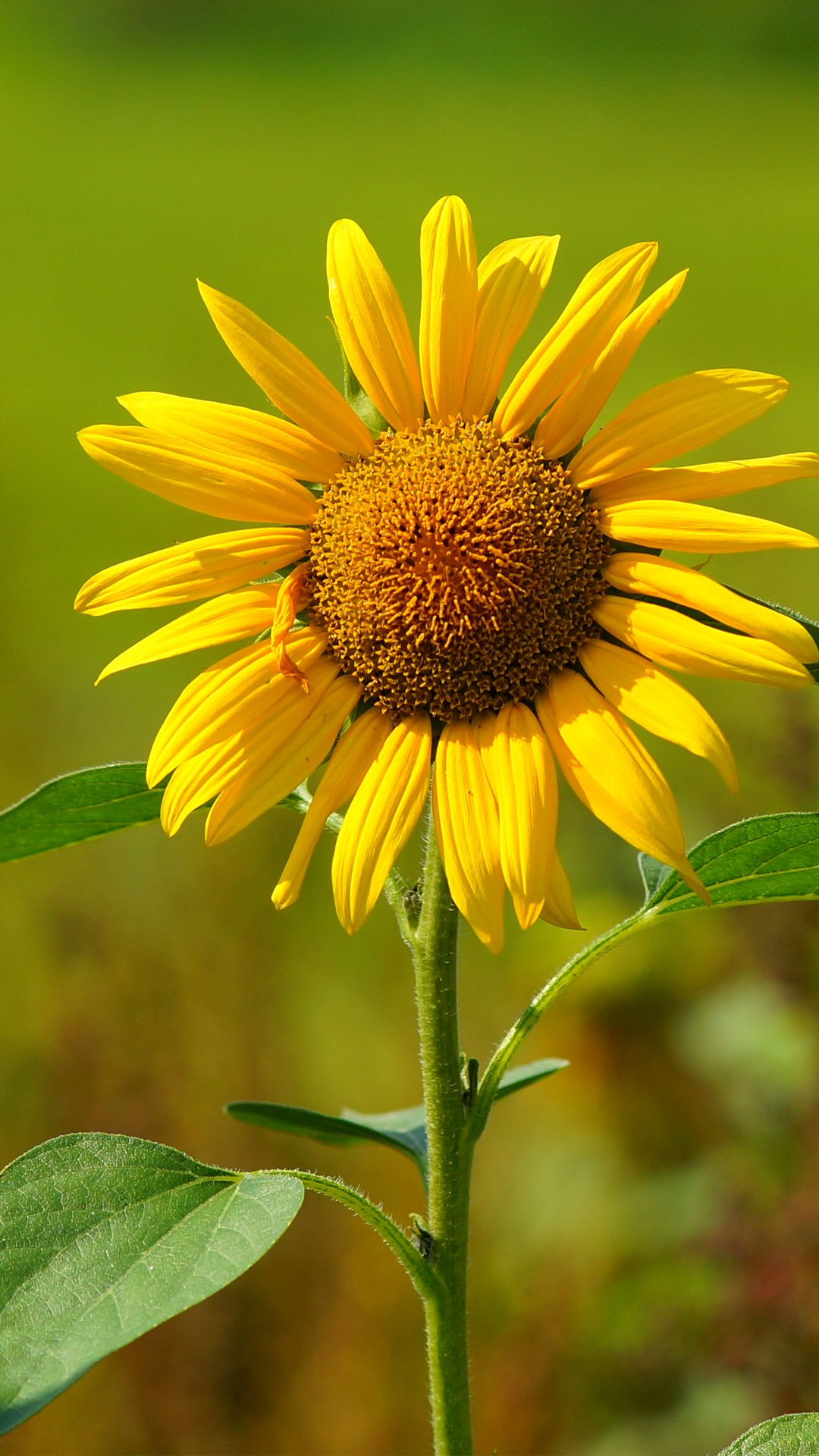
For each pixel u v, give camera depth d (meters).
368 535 1.07
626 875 1.53
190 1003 1.53
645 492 1.08
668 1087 1.43
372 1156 1.51
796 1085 1.34
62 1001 1.50
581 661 1.07
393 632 1.07
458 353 1.08
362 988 1.68
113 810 1.09
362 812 1.06
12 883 1.66
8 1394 1.02
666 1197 1.36
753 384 1.07
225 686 1.07
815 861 1.07
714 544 1.06
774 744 1.33
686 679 1.79
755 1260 1.29
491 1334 1.38
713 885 1.08
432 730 1.08
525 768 1.06
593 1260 1.35
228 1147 1.46
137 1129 1.43
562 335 1.08
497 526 1.07
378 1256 1.42
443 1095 1.07
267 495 1.08
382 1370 1.35
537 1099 1.51
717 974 1.42
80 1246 1.04
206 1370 1.33
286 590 1.08
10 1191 1.04
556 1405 1.31
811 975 1.35
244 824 1.07
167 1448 1.33
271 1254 1.41
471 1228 1.44
